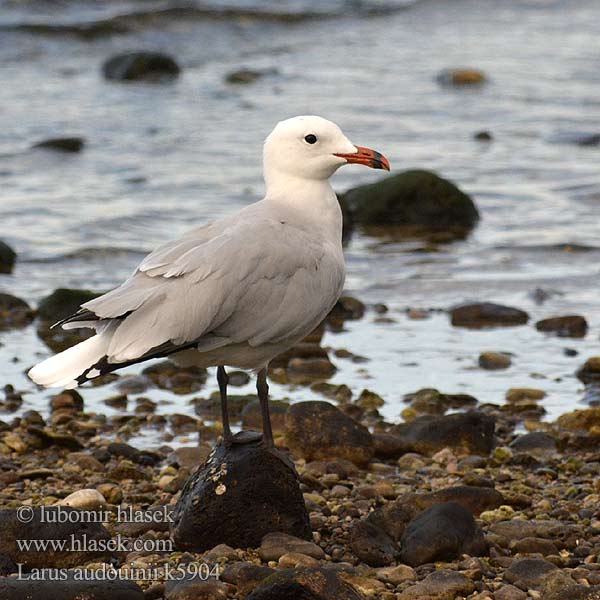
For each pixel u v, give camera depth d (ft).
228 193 75.15
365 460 40.50
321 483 37.93
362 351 52.08
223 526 32.37
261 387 33.30
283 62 114.52
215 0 132.87
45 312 56.08
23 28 117.50
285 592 27.53
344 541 33.22
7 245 63.41
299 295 31.96
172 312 30.19
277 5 133.18
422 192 71.61
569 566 31.53
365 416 44.88
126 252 65.10
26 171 79.30
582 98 99.86
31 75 107.14
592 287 60.34
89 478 38.68
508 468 40.11
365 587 29.81
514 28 127.75
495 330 54.65
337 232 34.86
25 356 51.57
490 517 35.01
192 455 40.45
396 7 135.95
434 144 86.94
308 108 96.68
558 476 39.32
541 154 84.94
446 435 41.73
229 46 120.57
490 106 97.60
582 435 41.93
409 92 101.96
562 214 72.38
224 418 33.37
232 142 86.99
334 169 34.86
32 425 43.16
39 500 36.32
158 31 122.31
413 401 46.11
